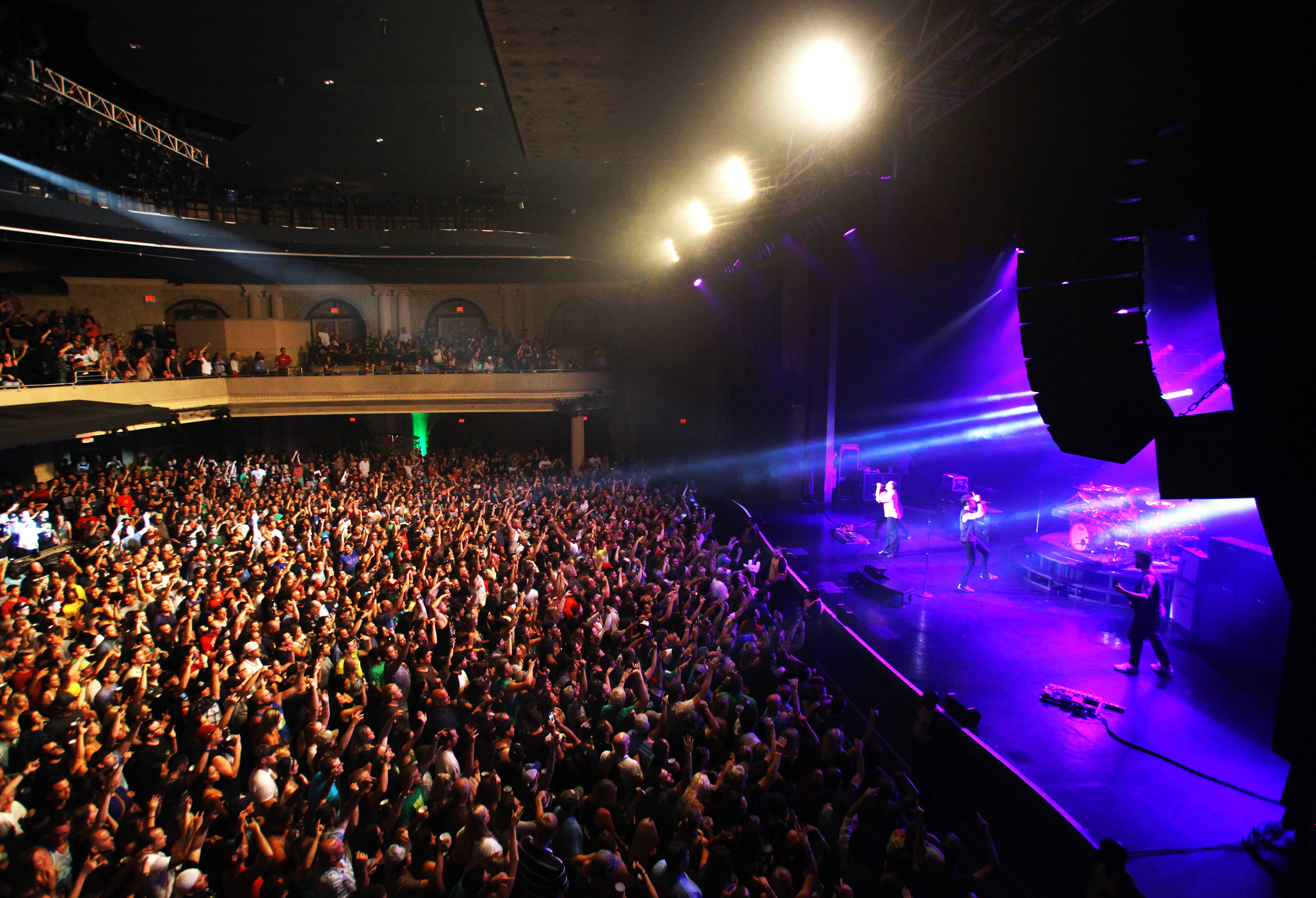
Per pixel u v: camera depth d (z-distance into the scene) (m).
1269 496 4.41
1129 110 4.64
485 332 29.28
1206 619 10.21
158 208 20.06
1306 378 4.01
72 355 18.44
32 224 16.95
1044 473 16.48
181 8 10.43
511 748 5.49
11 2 9.87
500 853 4.38
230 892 4.22
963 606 11.78
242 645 7.54
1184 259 11.16
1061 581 12.52
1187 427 4.71
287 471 21.70
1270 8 3.71
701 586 10.30
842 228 10.52
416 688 6.67
